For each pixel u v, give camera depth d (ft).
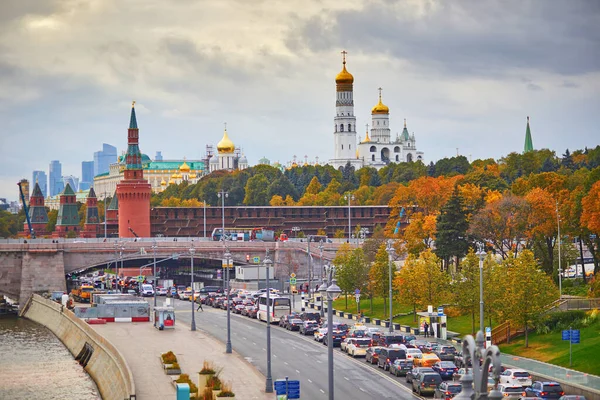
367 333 572.51
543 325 536.42
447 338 580.30
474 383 161.99
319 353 551.59
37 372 606.96
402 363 463.83
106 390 517.96
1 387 555.28
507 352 516.73
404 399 404.77
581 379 410.11
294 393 366.43
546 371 431.84
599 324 526.16
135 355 548.72
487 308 557.33
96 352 605.31
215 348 574.97
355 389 428.97
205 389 405.39
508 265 574.15
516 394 387.14
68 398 521.24
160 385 450.71
